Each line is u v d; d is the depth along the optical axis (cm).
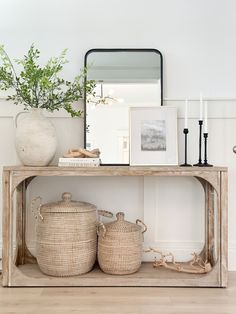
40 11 242
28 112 228
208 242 224
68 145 240
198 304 175
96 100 238
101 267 209
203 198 239
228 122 239
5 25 241
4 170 197
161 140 233
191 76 240
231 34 240
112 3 242
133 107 235
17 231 228
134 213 241
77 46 241
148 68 239
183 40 241
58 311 166
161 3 242
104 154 237
